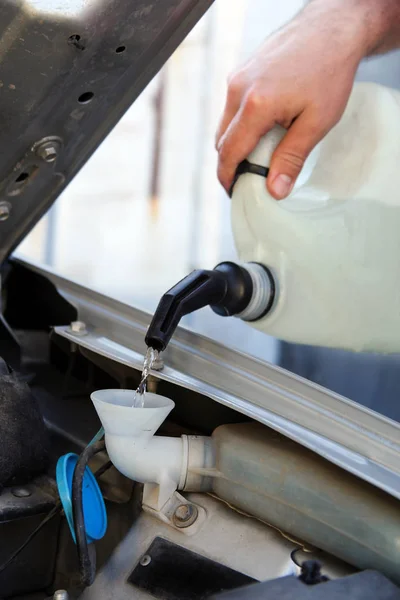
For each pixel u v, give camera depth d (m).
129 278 3.48
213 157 3.31
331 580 0.55
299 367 1.75
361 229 0.90
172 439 0.69
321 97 0.84
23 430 0.71
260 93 0.81
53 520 0.70
